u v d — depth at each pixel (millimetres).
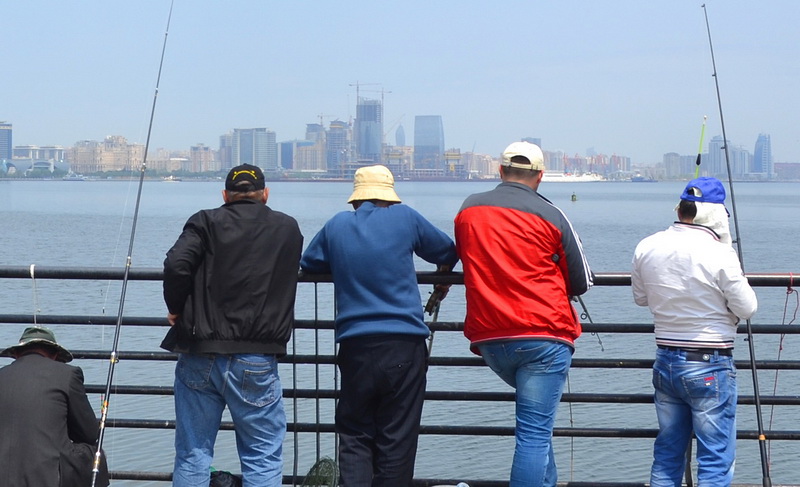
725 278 4230
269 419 4230
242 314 4113
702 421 4293
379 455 4312
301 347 15289
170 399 12141
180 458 4230
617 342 17859
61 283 25734
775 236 59500
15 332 18312
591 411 12242
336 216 4438
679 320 4312
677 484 4426
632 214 94500
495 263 4156
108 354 4984
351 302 4293
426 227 4398
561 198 162625
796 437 4762
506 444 11227
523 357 4145
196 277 4152
